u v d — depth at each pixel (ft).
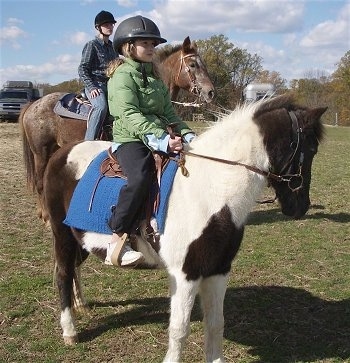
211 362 11.54
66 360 12.21
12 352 12.46
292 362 12.23
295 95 11.39
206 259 10.44
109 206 11.31
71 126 20.65
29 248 20.22
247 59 134.00
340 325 14.06
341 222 25.02
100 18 19.17
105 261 11.79
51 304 15.14
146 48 11.07
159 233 10.64
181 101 26.25
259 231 23.18
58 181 12.71
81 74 19.35
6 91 90.43
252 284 16.96
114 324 14.05
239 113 11.16
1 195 29.53
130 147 11.04
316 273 18.03
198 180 10.64
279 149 10.81
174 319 10.61
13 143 56.44
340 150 58.18
